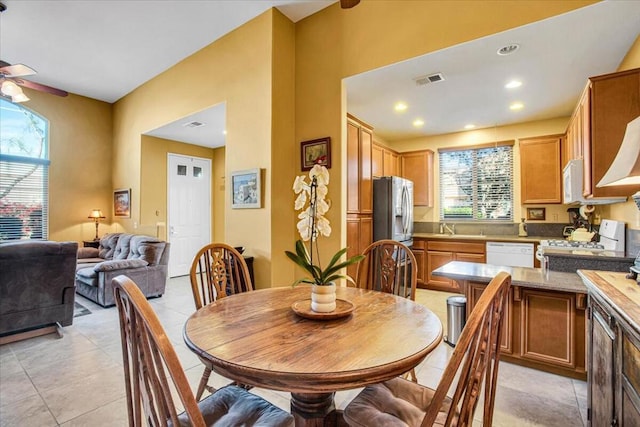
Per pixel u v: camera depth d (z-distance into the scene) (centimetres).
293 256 146
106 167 607
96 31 378
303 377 92
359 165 389
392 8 298
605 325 134
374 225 433
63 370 244
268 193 336
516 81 332
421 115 446
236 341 115
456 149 540
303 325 131
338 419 141
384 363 99
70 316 332
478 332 89
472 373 90
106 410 195
